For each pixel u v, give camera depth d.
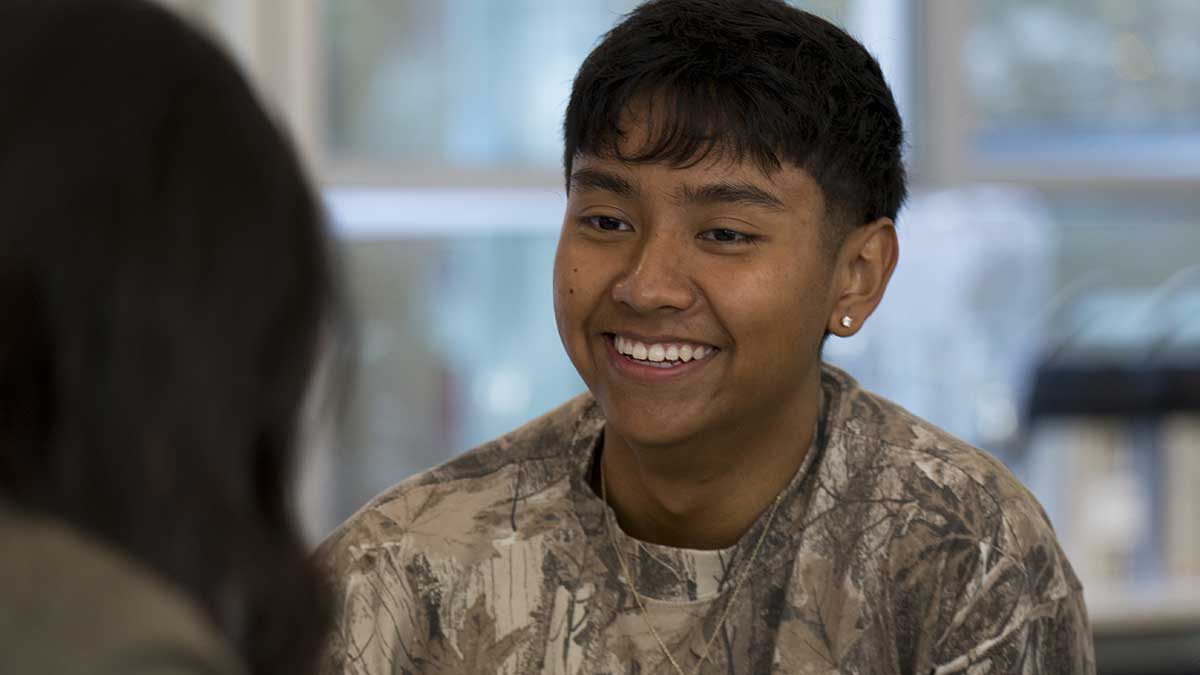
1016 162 5.97
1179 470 5.46
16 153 1.15
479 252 5.64
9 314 1.14
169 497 1.19
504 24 5.61
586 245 2.24
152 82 1.20
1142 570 5.45
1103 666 5.17
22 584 1.09
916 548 2.27
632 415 2.22
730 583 2.29
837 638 2.26
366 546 2.35
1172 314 5.74
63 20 1.20
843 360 5.45
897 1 5.91
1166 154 6.01
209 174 1.20
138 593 1.12
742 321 2.16
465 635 2.33
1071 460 5.47
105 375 1.16
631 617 2.29
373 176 5.55
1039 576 2.28
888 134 2.33
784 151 2.15
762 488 2.32
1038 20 5.94
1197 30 5.98
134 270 1.16
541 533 2.35
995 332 5.55
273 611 1.30
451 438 5.66
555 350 5.70
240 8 5.25
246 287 1.23
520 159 5.66
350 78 5.54
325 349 1.36
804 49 2.20
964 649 2.23
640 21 2.24
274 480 1.32
